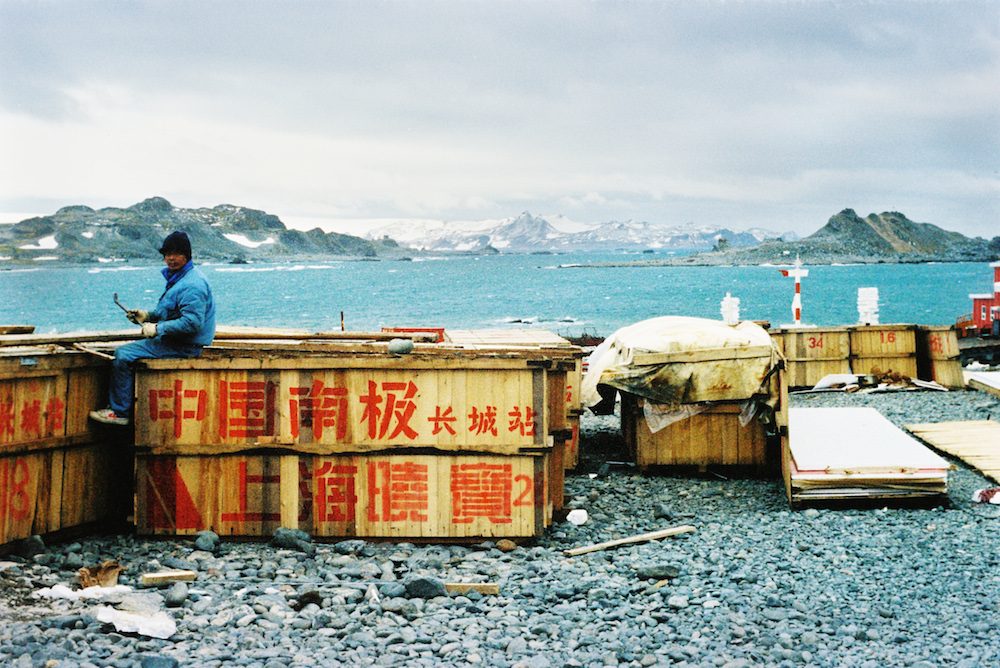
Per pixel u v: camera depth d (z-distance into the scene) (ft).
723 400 38.14
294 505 26.76
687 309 288.10
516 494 27.20
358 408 26.81
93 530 26.63
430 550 26.50
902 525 31.09
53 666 16.51
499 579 24.22
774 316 254.88
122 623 18.76
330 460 26.81
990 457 40.09
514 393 26.99
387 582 22.97
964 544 28.58
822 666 18.95
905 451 34.55
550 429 30.66
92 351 26.04
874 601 23.38
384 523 26.96
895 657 19.47
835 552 27.86
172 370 26.35
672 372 37.83
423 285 518.78
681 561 26.58
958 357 62.95
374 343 28.35
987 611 22.56
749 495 36.06
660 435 39.47
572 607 22.21
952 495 35.40
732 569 25.89
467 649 19.04
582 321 234.79
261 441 26.61
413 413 26.89
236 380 26.55
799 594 23.84
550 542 28.22
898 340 64.90
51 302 404.98
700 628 21.04
